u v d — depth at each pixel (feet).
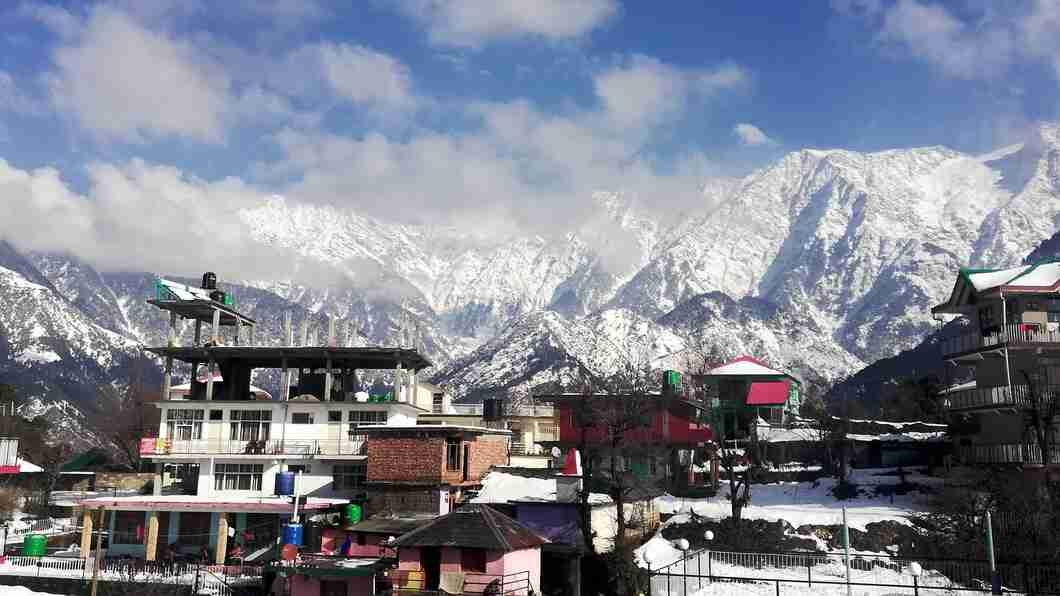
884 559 181.57
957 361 253.44
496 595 160.56
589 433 256.11
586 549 194.29
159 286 287.89
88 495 340.59
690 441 273.54
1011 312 230.68
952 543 189.47
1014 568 169.78
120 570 217.15
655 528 230.68
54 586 209.56
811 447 295.48
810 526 207.51
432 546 164.96
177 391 376.27
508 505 217.15
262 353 278.26
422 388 335.47
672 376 314.35
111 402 524.93
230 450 267.18
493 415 315.17
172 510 241.14
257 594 201.26
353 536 212.02
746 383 326.44
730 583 170.71
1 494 329.93
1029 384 209.05
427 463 222.89
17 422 428.97
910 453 275.80
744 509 228.84
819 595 162.30
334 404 267.59
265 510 238.27
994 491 195.42
